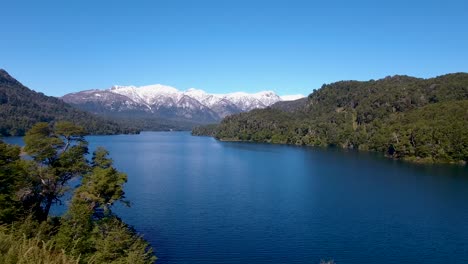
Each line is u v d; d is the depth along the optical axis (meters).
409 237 61.22
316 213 74.19
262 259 52.41
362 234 62.50
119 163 152.00
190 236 60.56
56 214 60.12
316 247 56.75
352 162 159.00
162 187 98.56
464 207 79.38
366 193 93.06
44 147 52.16
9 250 20.75
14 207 42.28
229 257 52.69
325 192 93.88
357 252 55.25
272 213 74.06
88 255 38.84
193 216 71.19
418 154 169.50
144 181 107.75
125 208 75.81
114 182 50.66
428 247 57.34
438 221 69.62
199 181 108.75
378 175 122.12
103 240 41.81
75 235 40.06
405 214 73.94
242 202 82.44
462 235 62.22
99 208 52.84
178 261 51.38
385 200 85.44
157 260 51.50
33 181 50.31
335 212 74.94
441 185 104.06
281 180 111.56
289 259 52.53
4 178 44.94
